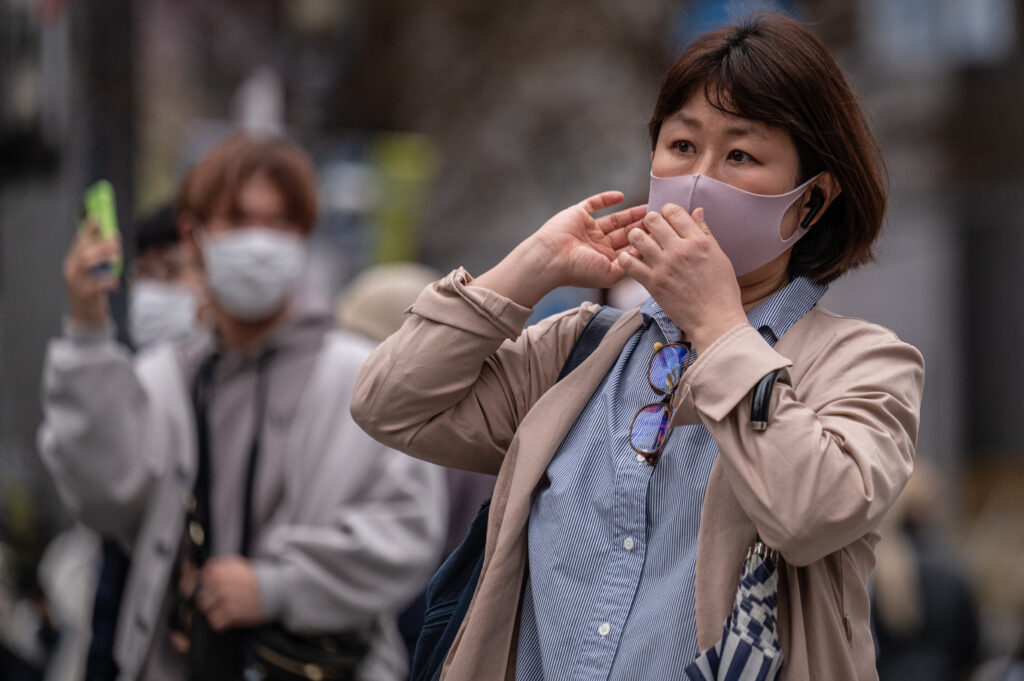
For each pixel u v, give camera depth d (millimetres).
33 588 10664
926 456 29516
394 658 8680
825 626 4422
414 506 8398
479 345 4906
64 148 12719
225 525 8203
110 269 8039
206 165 8859
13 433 13031
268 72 21375
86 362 8031
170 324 10172
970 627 13727
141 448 8203
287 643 7992
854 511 4164
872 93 30266
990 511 30000
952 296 29797
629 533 4617
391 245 20031
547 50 31500
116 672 8219
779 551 4266
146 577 8125
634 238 4562
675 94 4828
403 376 4945
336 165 20484
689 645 4395
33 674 10266
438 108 31891
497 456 5168
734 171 4688
